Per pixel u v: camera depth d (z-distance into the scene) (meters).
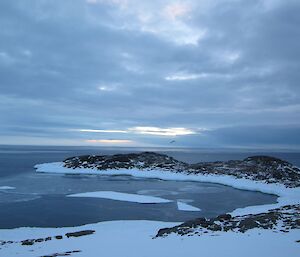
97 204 36.56
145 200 38.78
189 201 39.19
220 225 20.41
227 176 58.34
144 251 14.86
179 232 19.12
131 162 74.06
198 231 19.06
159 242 16.75
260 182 51.91
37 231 24.55
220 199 40.69
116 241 18.25
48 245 18.64
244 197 42.47
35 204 36.31
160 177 61.97
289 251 13.13
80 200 38.75
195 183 56.25
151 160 75.88
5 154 183.00
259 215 23.33
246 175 58.12
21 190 46.31
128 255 14.30
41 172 72.31
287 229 17.97
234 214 28.11
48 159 127.75
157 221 27.80
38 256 15.77
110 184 53.94
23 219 29.53
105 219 29.75
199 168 66.06
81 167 73.56
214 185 53.78
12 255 16.62
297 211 25.28
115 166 71.44
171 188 50.00
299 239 15.30
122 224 26.25
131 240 18.23
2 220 29.08
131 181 58.28
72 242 19.00
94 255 14.86
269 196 43.44
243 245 14.55
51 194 43.00
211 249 14.16
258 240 15.45
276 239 15.50
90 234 21.73
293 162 130.88
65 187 49.62
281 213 23.83
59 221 28.94
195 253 13.63
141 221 27.53
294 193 43.59
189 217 30.69
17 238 22.42
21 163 102.50
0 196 41.28
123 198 39.97
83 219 29.70
